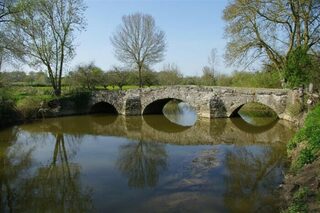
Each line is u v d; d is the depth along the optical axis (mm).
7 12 23156
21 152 18047
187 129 24469
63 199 11109
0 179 13445
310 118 15055
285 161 14023
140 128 25438
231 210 9578
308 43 24062
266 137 20344
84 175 13711
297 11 23266
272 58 25844
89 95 33531
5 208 10500
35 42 31094
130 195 11172
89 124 27203
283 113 24641
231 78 40719
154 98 30812
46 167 15109
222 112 27453
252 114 29828
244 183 11867
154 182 12422
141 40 43219
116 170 14312
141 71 44625
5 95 26172
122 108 32094
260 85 31391
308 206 7973
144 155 16797
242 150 17219
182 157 16109
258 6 24641
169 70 50531
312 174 9883
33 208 10453
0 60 23781
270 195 10344
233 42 26578
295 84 22188
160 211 9742
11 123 26125
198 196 10773
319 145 11445
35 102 29781
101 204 10492
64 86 36969
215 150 17422
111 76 41531
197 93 28188
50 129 24891
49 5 31219
